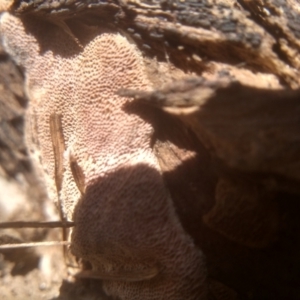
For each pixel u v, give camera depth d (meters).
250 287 0.07
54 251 0.10
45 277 0.10
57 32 0.08
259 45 0.06
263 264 0.07
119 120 0.07
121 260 0.07
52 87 0.08
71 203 0.08
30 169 0.11
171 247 0.07
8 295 0.09
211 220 0.06
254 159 0.05
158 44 0.07
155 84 0.07
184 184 0.07
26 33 0.08
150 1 0.07
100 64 0.07
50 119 0.08
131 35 0.07
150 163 0.07
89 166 0.08
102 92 0.07
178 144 0.07
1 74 0.10
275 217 0.06
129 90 0.07
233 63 0.07
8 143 0.11
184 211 0.07
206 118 0.05
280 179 0.05
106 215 0.07
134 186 0.07
